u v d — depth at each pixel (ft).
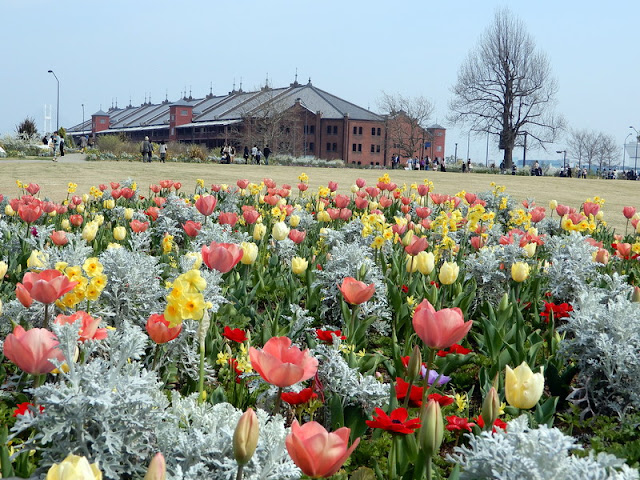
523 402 8.18
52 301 10.98
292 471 8.00
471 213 24.66
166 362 13.24
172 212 32.07
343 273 17.94
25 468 8.46
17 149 183.21
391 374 13.32
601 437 11.62
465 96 268.62
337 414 10.61
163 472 5.50
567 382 13.35
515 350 13.82
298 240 23.32
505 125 266.77
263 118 322.55
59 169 106.73
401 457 9.58
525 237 23.41
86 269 12.16
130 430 8.55
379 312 17.28
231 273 19.19
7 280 19.40
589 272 19.85
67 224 26.68
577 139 416.26
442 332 9.23
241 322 16.43
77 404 8.00
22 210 22.99
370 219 23.71
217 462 8.02
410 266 20.03
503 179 130.62
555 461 6.76
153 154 211.00
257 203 41.42
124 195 34.45
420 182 110.32
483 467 7.21
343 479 9.64
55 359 8.41
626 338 12.89
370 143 365.81
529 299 19.58
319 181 101.86
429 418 7.38
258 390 11.99
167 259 20.77
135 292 15.25
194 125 396.98
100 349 12.70
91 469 5.18
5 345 8.32
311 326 17.38
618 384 12.45
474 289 18.74
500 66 264.11
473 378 14.66
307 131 359.46
